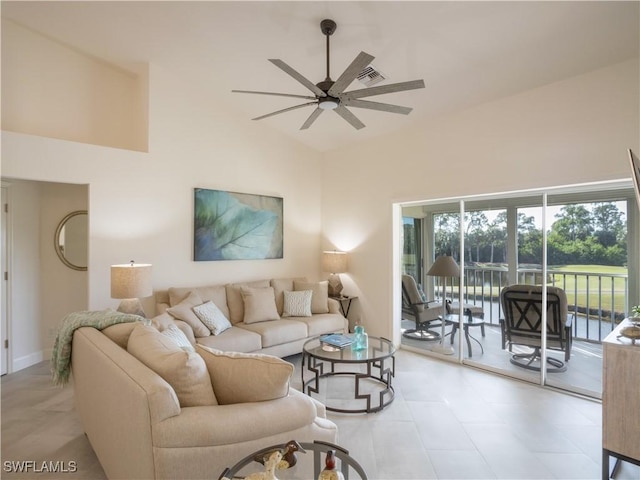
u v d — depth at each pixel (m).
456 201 4.20
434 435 2.62
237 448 1.56
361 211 5.14
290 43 3.24
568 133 3.17
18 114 3.60
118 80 4.29
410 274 4.73
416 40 2.91
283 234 5.32
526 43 2.81
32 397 3.19
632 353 2.06
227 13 3.01
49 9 3.24
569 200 3.33
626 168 2.86
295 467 1.63
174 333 2.54
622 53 2.79
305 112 4.68
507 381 3.64
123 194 3.87
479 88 3.50
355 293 5.21
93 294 3.67
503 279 3.80
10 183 3.80
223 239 4.66
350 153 5.31
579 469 2.25
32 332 4.02
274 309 4.41
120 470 1.68
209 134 4.57
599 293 3.19
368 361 3.02
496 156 3.67
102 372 1.86
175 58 3.91
